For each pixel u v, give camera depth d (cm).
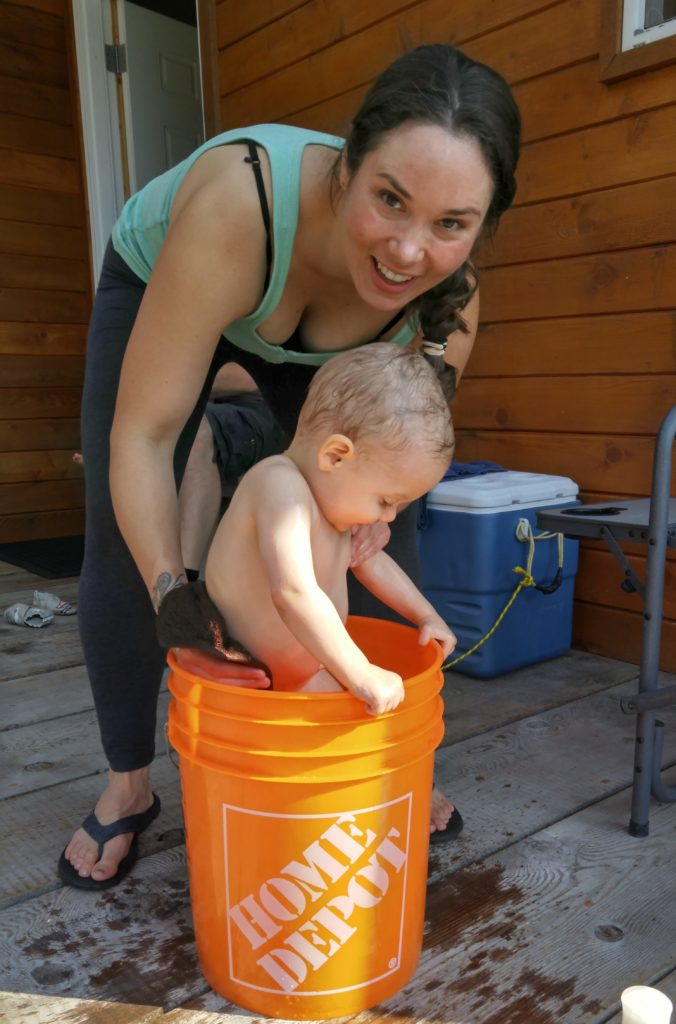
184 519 207
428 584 224
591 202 226
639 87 212
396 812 98
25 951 114
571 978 108
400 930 103
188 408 113
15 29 404
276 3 310
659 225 212
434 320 117
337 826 95
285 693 90
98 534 126
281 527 96
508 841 140
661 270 213
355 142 95
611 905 123
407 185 90
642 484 223
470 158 90
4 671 228
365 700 89
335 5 288
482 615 215
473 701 203
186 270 104
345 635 92
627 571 148
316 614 92
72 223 430
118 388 124
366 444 98
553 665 231
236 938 101
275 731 91
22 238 415
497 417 258
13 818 150
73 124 425
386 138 91
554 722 190
